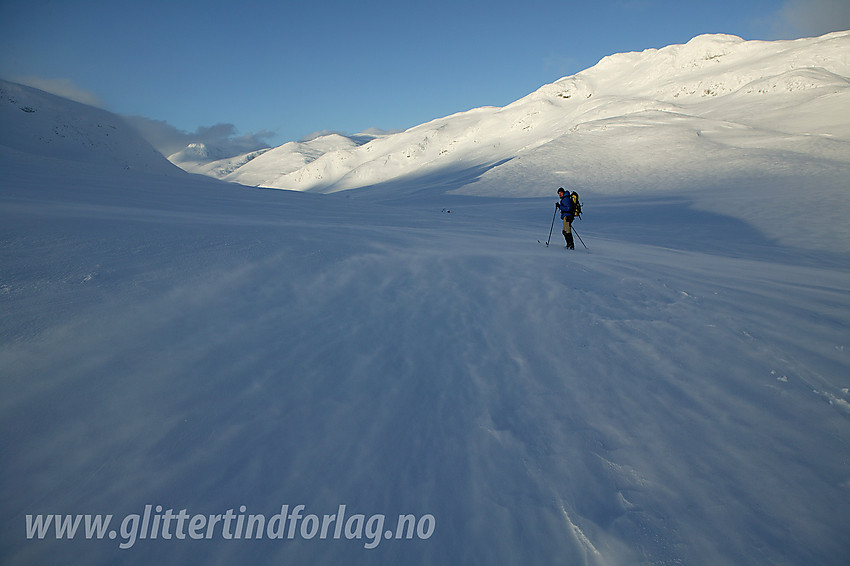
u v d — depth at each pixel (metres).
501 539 2.26
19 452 2.42
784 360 3.99
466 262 7.25
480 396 3.54
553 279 6.47
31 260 4.94
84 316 3.84
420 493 2.53
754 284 6.84
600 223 25.73
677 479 2.65
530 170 64.06
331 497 2.45
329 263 6.36
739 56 173.12
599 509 2.44
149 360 3.42
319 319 4.64
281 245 6.91
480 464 2.79
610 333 4.70
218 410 3.03
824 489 2.53
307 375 3.61
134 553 2.03
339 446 2.86
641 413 3.33
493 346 4.42
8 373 2.96
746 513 2.38
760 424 3.15
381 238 9.00
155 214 9.65
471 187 64.31
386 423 3.13
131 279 4.77
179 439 2.71
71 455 2.47
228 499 2.36
